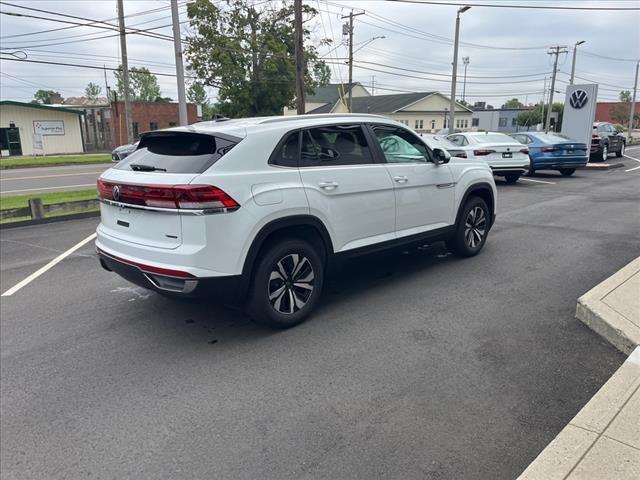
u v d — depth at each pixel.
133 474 2.62
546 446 2.70
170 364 3.80
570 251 6.67
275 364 3.74
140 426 3.03
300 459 2.68
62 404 3.30
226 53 34.59
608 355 3.74
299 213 4.21
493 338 4.07
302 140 4.38
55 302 5.23
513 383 3.38
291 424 2.99
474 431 2.87
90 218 10.34
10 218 9.52
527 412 3.04
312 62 37.19
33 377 3.66
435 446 2.75
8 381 3.61
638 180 14.91
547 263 6.14
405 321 4.46
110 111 49.47
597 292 4.58
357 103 64.12
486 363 3.66
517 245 7.05
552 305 4.76
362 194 4.75
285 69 35.81
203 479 2.56
